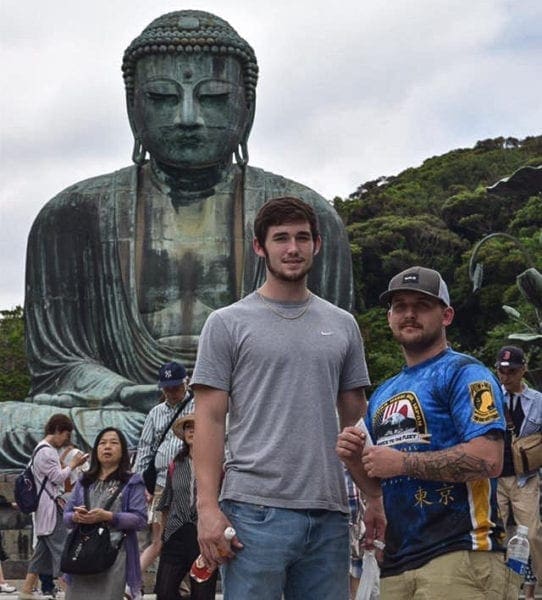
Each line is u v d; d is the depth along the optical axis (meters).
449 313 6.69
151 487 11.86
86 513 9.97
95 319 23.25
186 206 23.64
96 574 10.03
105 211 23.47
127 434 20.55
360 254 54.00
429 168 67.50
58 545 13.61
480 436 6.15
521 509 11.61
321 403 6.24
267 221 6.36
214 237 23.41
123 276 23.14
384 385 6.69
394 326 6.60
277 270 6.33
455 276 52.78
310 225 6.38
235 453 6.21
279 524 6.05
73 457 14.27
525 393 11.68
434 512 6.25
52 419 14.12
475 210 55.59
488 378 6.30
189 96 23.06
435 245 54.56
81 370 22.47
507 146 69.31
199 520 6.11
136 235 23.44
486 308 51.59
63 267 23.45
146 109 23.28
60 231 23.55
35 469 13.60
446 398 6.36
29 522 19.08
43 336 23.25
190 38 23.14
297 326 6.31
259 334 6.25
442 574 6.14
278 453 6.11
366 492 6.50
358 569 10.68
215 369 6.25
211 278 23.22
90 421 20.64
